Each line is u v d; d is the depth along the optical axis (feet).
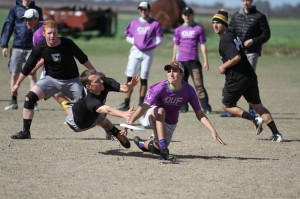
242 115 101.65
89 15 394.32
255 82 100.42
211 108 139.54
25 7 128.88
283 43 364.79
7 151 86.74
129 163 80.74
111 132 86.99
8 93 161.38
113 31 458.50
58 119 119.65
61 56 94.22
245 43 123.03
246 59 100.68
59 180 71.46
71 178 72.43
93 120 84.07
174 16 381.81
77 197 64.80
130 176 73.82
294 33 493.77
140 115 80.84
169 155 84.99
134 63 138.72
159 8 383.65
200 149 92.22
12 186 68.69
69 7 400.26
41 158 82.69
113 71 226.99
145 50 137.90
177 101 81.35
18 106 136.46
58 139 97.14
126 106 137.18
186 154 88.22
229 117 129.08
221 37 100.42
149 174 75.05
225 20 99.81
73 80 96.07
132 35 139.54
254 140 101.45
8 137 97.50
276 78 217.56
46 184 69.67
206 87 189.37
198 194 66.80
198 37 136.26
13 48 128.98
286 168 80.43
